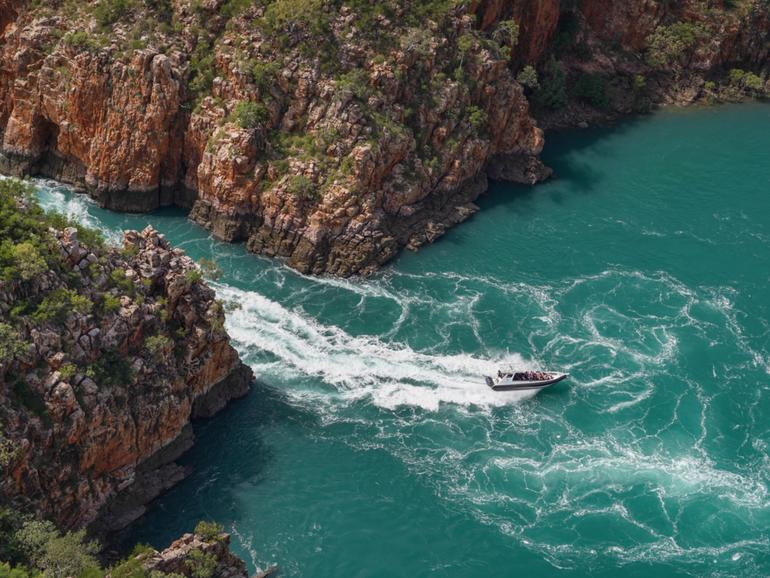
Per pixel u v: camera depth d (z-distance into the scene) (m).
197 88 140.62
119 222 140.62
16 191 99.31
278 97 140.50
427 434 106.69
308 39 142.62
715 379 116.94
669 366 118.88
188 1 145.50
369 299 128.75
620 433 108.19
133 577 77.12
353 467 101.50
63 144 145.88
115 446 92.12
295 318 124.00
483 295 130.88
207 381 105.06
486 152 154.50
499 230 146.00
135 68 138.75
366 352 118.75
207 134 139.50
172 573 79.44
